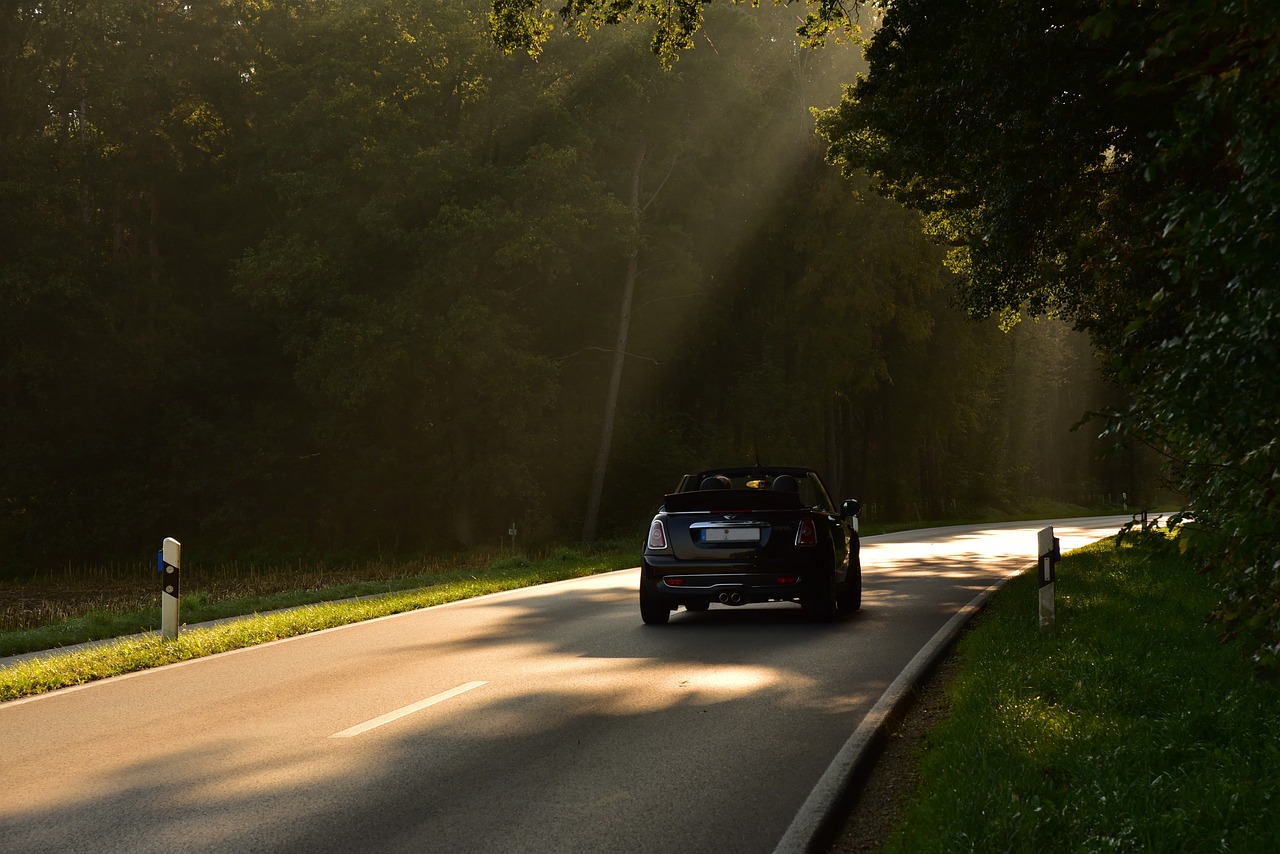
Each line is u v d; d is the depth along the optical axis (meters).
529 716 8.25
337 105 38.50
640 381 51.94
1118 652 9.25
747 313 55.28
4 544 42.72
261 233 47.59
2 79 44.09
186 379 45.00
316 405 43.72
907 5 15.49
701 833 5.38
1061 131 14.38
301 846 5.29
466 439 42.88
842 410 63.06
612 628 13.51
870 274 49.03
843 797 5.96
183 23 46.22
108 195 44.34
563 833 5.42
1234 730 6.60
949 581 18.77
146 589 27.38
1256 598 5.05
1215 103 4.41
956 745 6.40
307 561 42.91
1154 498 87.62
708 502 13.35
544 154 38.38
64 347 41.62
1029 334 75.00
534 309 45.72
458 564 30.53
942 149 17.05
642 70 40.72
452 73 40.53
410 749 7.27
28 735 8.16
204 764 7.01
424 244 38.12
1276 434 4.45
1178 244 4.84
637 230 41.41
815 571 12.99
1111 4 4.96
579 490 48.16
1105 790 5.38
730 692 9.01
